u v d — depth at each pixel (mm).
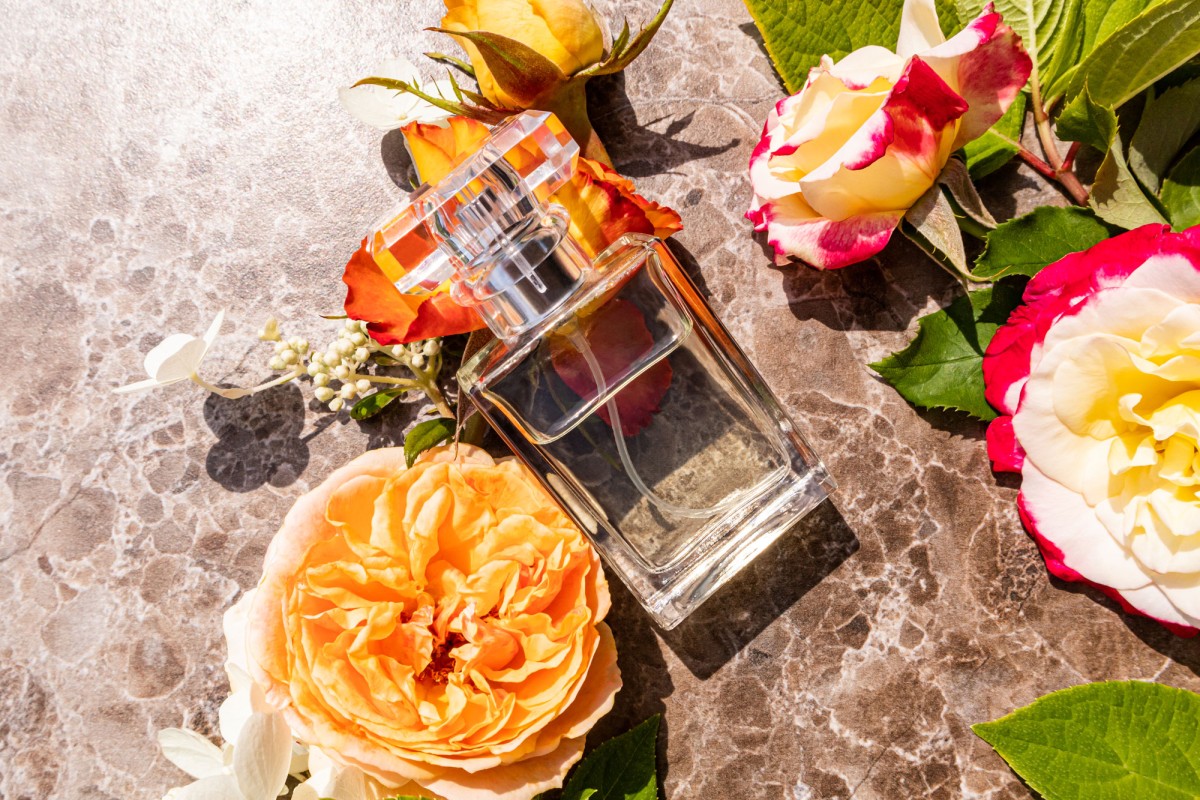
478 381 570
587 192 573
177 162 710
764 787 672
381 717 547
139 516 703
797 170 574
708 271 692
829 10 602
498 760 554
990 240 596
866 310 679
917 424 673
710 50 695
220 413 705
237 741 543
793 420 680
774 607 678
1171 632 630
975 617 664
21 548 704
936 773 661
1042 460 533
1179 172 597
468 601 560
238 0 709
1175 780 568
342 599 557
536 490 589
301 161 708
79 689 698
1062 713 576
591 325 562
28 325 713
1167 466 502
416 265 527
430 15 708
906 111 517
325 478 699
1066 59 610
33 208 715
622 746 638
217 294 708
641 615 689
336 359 640
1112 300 494
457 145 575
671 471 629
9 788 693
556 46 572
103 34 714
